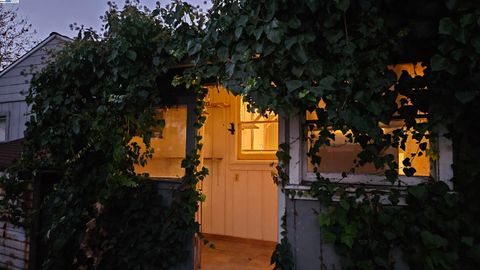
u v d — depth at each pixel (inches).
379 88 82.0
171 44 103.6
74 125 116.5
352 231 89.0
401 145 87.8
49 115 121.8
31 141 126.6
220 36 86.4
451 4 68.3
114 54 106.8
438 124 81.0
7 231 148.3
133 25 108.0
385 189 89.7
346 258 90.0
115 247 119.4
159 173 127.1
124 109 112.1
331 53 83.0
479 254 76.0
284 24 77.0
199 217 129.3
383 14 82.8
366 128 82.4
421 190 81.7
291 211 100.7
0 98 248.1
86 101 122.0
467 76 73.2
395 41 84.0
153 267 116.5
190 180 117.3
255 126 186.7
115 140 112.8
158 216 119.5
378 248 87.0
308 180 101.3
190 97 122.7
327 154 100.5
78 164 123.7
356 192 90.1
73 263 117.8
